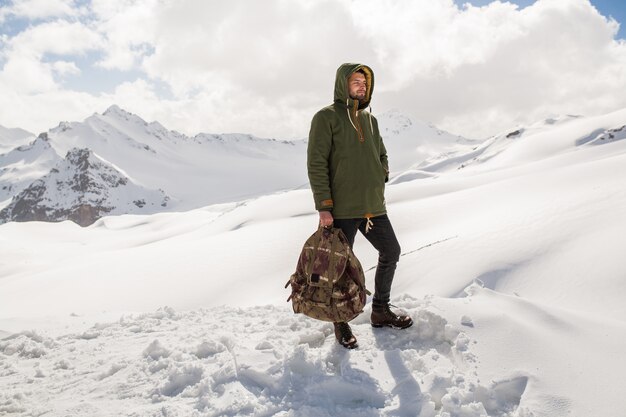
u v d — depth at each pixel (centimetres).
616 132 11575
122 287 2914
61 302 2752
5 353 418
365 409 241
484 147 19812
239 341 343
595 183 2638
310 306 298
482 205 3100
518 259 1170
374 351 299
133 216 15762
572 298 885
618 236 1061
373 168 314
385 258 328
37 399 296
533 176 3781
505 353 277
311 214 5391
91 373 333
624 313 733
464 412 231
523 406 234
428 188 5884
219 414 241
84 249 8706
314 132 309
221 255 3341
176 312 537
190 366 292
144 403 271
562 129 14025
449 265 1283
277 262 2945
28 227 12106
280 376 267
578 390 239
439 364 281
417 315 335
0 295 3147
